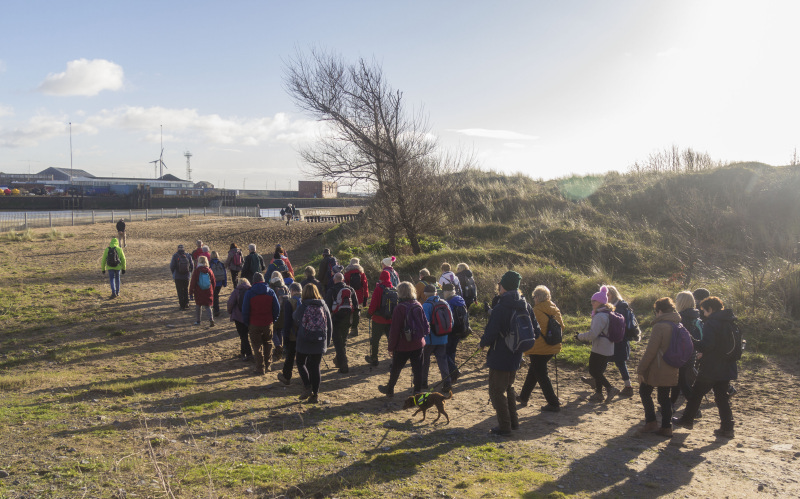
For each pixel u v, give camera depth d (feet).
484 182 89.51
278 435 18.11
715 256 48.32
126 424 18.81
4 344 33.24
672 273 44.96
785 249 46.73
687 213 56.49
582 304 39.32
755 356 26.84
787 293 32.50
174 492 13.00
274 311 27.61
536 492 13.32
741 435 18.30
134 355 30.96
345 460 15.80
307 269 29.60
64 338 34.65
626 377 23.29
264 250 86.99
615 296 23.44
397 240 64.18
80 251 82.07
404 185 58.49
